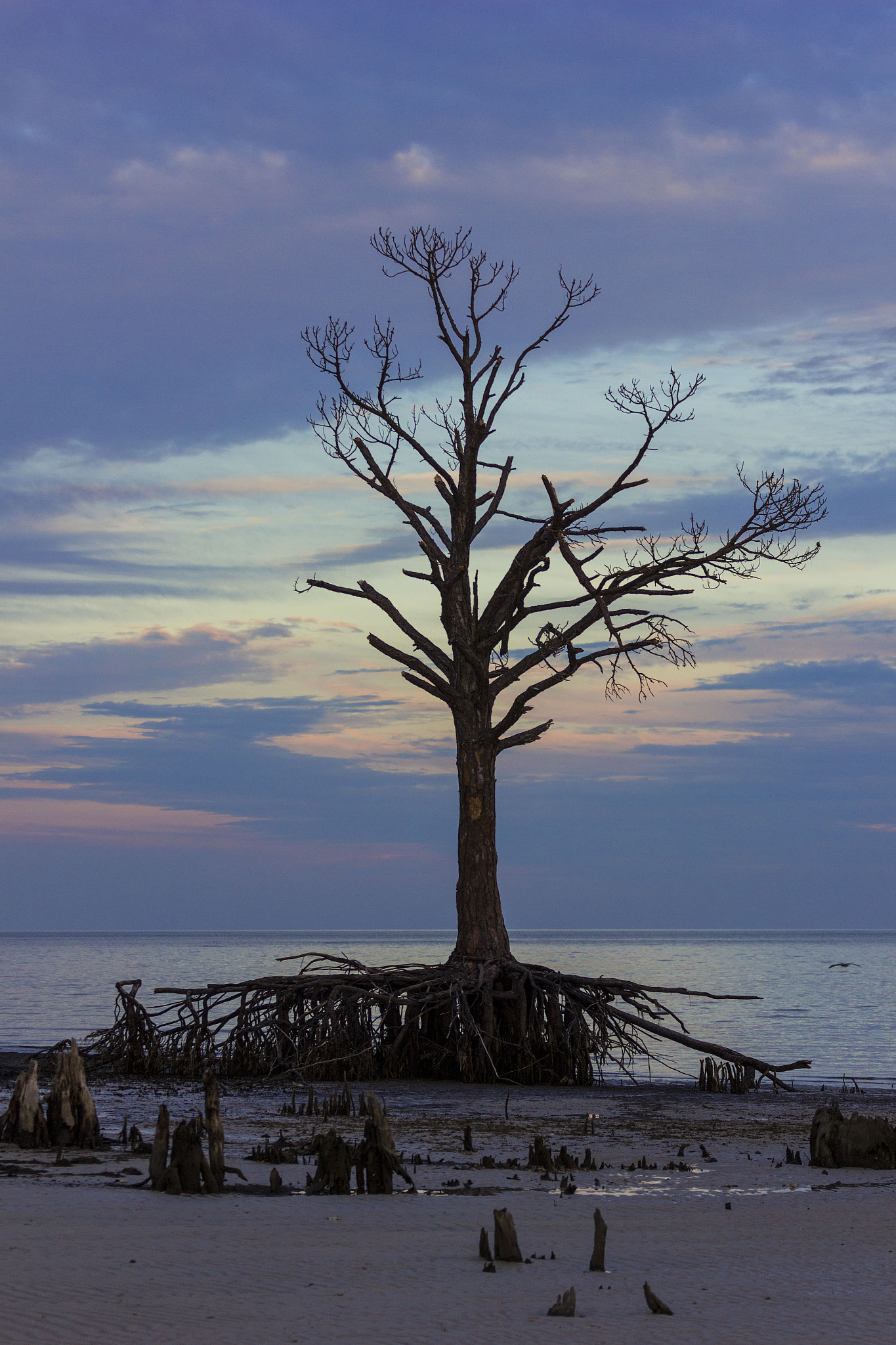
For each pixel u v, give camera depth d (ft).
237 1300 29.55
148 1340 25.99
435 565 99.71
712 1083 87.40
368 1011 92.32
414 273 100.68
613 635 92.22
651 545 96.32
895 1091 89.71
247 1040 92.99
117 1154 52.21
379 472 101.71
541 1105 75.82
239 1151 53.93
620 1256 35.37
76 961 432.66
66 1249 34.40
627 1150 57.06
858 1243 37.22
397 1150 55.42
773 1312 29.27
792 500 94.84
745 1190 46.39
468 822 97.35
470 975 92.07
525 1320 28.25
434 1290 30.96
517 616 98.63
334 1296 30.09
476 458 101.04
